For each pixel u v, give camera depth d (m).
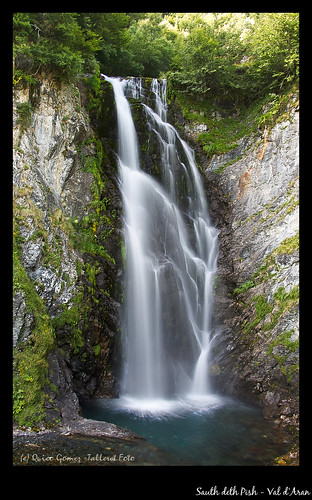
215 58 16.16
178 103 16.75
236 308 12.48
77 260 10.05
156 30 25.17
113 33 18.16
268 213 13.34
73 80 12.08
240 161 14.95
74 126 11.65
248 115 15.88
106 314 10.16
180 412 9.40
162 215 13.05
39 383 7.62
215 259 13.95
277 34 13.77
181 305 11.87
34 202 9.55
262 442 7.75
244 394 10.59
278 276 11.73
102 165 12.45
